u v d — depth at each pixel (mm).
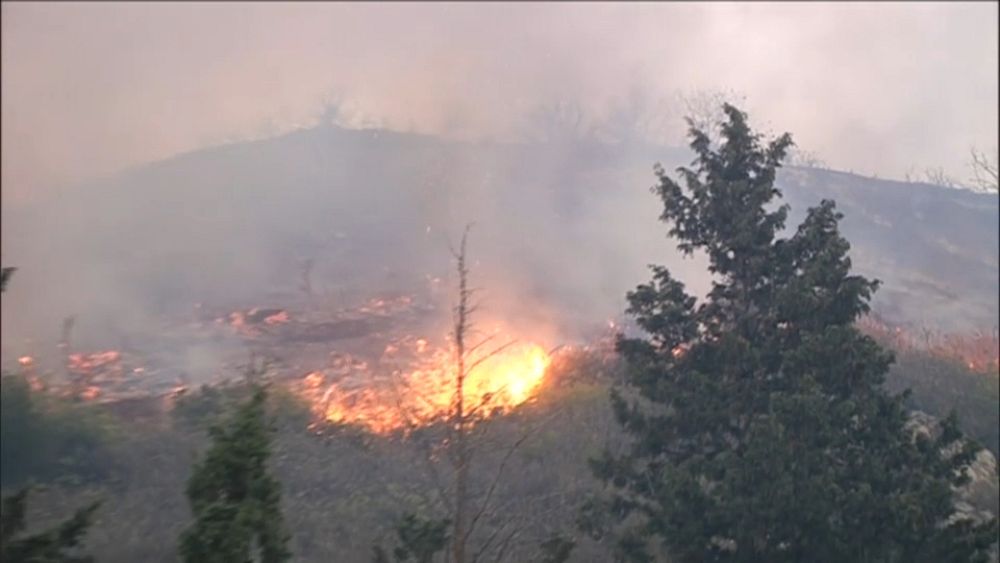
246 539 21875
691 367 35875
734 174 36344
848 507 31000
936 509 31094
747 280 35562
